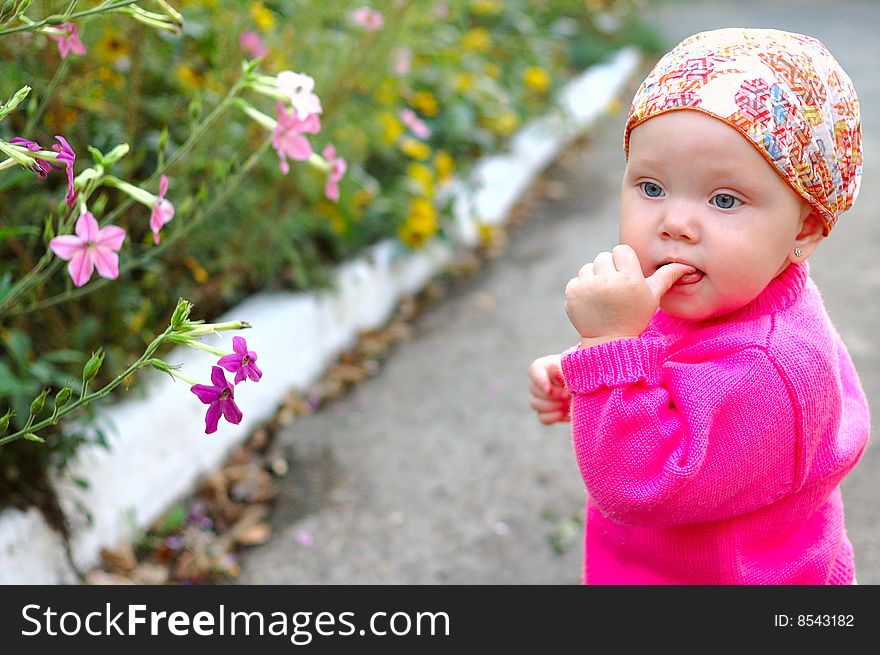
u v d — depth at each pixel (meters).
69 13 1.35
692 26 10.21
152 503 2.40
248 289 3.18
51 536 2.09
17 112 2.24
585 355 1.17
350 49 3.20
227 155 2.78
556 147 5.87
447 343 3.50
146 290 2.70
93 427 2.10
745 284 1.15
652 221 1.18
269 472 2.71
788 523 1.29
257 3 2.70
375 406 3.06
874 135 5.74
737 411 1.16
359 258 3.56
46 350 2.36
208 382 2.62
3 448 2.07
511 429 2.92
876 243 4.14
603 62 7.56
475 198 4.48
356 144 3.41
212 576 2.28
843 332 3.35
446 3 4.49
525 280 4.06
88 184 1.40
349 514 2.53
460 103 4.80
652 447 1.15
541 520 2.50
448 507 2.56
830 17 10.73
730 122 1.11
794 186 1.14
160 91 2.77
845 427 1.33
